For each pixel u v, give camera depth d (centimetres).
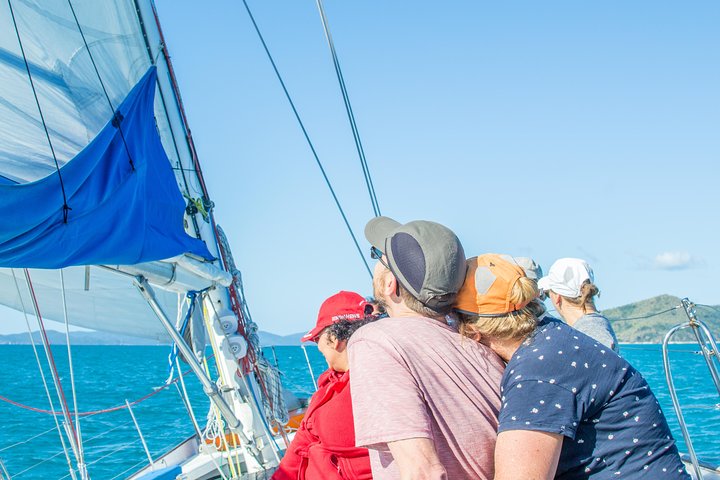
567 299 355
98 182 310
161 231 355
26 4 339
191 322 448
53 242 267
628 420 175
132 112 383
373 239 208
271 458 452
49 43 350
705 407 363
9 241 246
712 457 762
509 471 162
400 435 160
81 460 364
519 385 170
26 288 478
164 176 395
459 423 172
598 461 174
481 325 185
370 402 166
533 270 282
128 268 346
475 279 186
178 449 565
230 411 400
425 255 182
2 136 316
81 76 363
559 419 166
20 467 952
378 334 178
